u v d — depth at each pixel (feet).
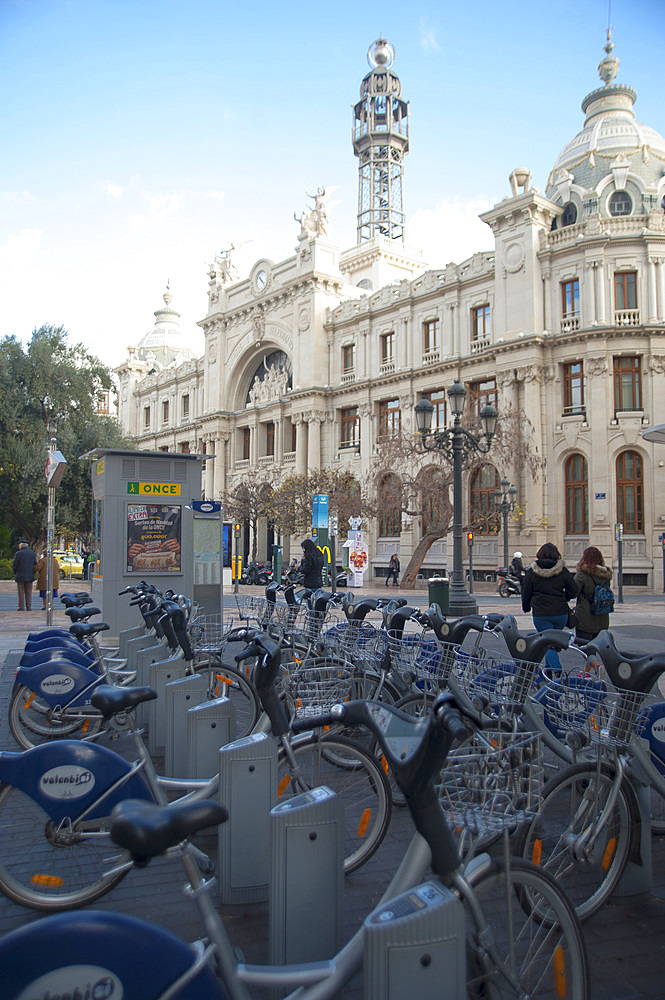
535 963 10.97
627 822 13.12
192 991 6.68
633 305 111.86
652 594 101.40
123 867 12.39
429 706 17.98
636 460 109.60
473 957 8.75
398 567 126.52
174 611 21.86
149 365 235.61
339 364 155.02
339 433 153.89
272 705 13.41
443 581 58.18
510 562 114.83
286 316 164.66
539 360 115.34
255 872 13.16
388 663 20.31
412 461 127.75
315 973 8.00
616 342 109.81
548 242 117.91
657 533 106.83
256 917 12.87
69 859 14.29
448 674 17.98
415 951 7.68
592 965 11.48
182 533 45.09
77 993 6.40
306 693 16.69
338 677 17.51
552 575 26.71
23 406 115.55
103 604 43.39
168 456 45.09
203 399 196.65
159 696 21.83
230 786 13.17
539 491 113.29
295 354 160.15
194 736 16.66
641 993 10.76
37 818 16.63
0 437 111.34
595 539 108.78
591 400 110.22
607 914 13.08
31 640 25.03
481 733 11.26
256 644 13.25
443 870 8.50
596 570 26.76
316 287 156.04
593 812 12.94
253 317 173.27
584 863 13.37
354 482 135.95
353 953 8.13
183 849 8.64
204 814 7.30
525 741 11.23
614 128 127.44
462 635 19.26
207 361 188.85
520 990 8.91
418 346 137.69
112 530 43.75
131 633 30.78
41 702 22.25
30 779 12.53
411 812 8.55
